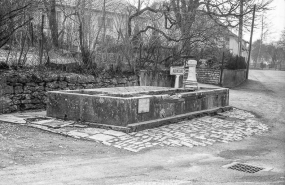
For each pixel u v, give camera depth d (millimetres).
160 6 18359
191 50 19578
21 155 6125
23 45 11156
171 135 8328
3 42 10523
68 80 11898
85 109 8781
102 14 14227
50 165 5668
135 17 16547
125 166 5824
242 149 7582
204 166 6055
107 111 8469
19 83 10328
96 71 13555
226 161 6496
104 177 5168
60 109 9188
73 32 13469
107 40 14523
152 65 17391
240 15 20781
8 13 9555
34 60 11734
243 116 12055
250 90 21812
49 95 9391
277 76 36625
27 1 10125
